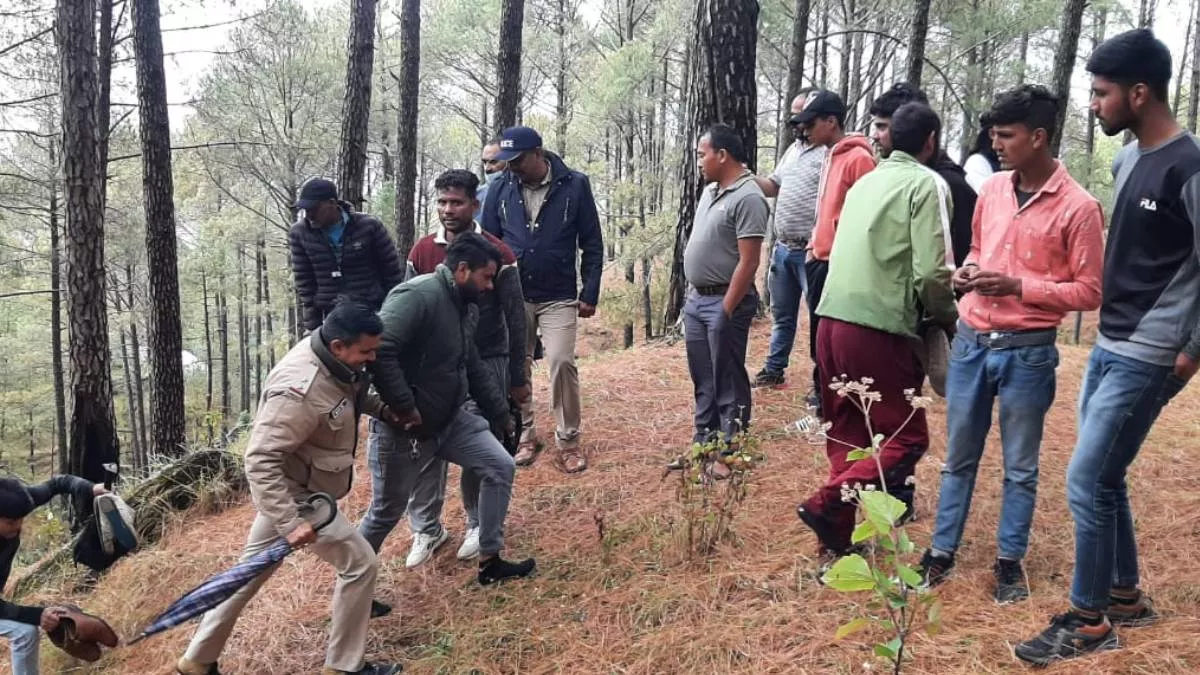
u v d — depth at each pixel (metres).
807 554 3.43
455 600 3.76
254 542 3.24
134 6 8.48
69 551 5.36
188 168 21.12
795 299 5.53
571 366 4.76
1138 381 2.38
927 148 3.10
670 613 3.24
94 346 6.96
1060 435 4.76
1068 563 3.16
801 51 11.38
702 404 4.37
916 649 2.68
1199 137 2.29
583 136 21.06
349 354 2.96
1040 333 2.77
